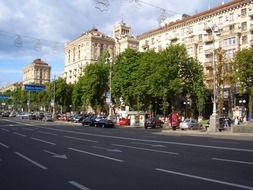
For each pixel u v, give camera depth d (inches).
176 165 524.1
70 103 4276.6
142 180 409.1
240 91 2388.0
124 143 925.2
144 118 2459.4
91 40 5152.6
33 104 5354.3
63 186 380.8
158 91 2390.5
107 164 540.7
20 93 5880.9
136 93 2536.9
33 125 2094.0
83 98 3206.2
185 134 1451.8
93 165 530.9
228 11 3048.7
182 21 3499.0
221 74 2605.8
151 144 894.4
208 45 3198.8
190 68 2500.0
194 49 3321.9
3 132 1381.6
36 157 629.9
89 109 4146.2
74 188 370.0
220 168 492.1
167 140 1040.8
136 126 2429.9
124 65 2733.8
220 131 1697.8
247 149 756.0
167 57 2427.4
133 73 2650.1
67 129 1701.5
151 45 3937.0
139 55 2765.7
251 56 2244.1
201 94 2544.3
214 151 718.5
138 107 2625.5
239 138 1178.6
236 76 2315.5
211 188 359.6
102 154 673.6
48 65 6840.6
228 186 368.8
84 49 5275.6
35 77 6683.1
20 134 1272.1
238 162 550.6
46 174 455.8
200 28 3316.9
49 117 3400.6
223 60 2684.5
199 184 381.1
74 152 709.3
